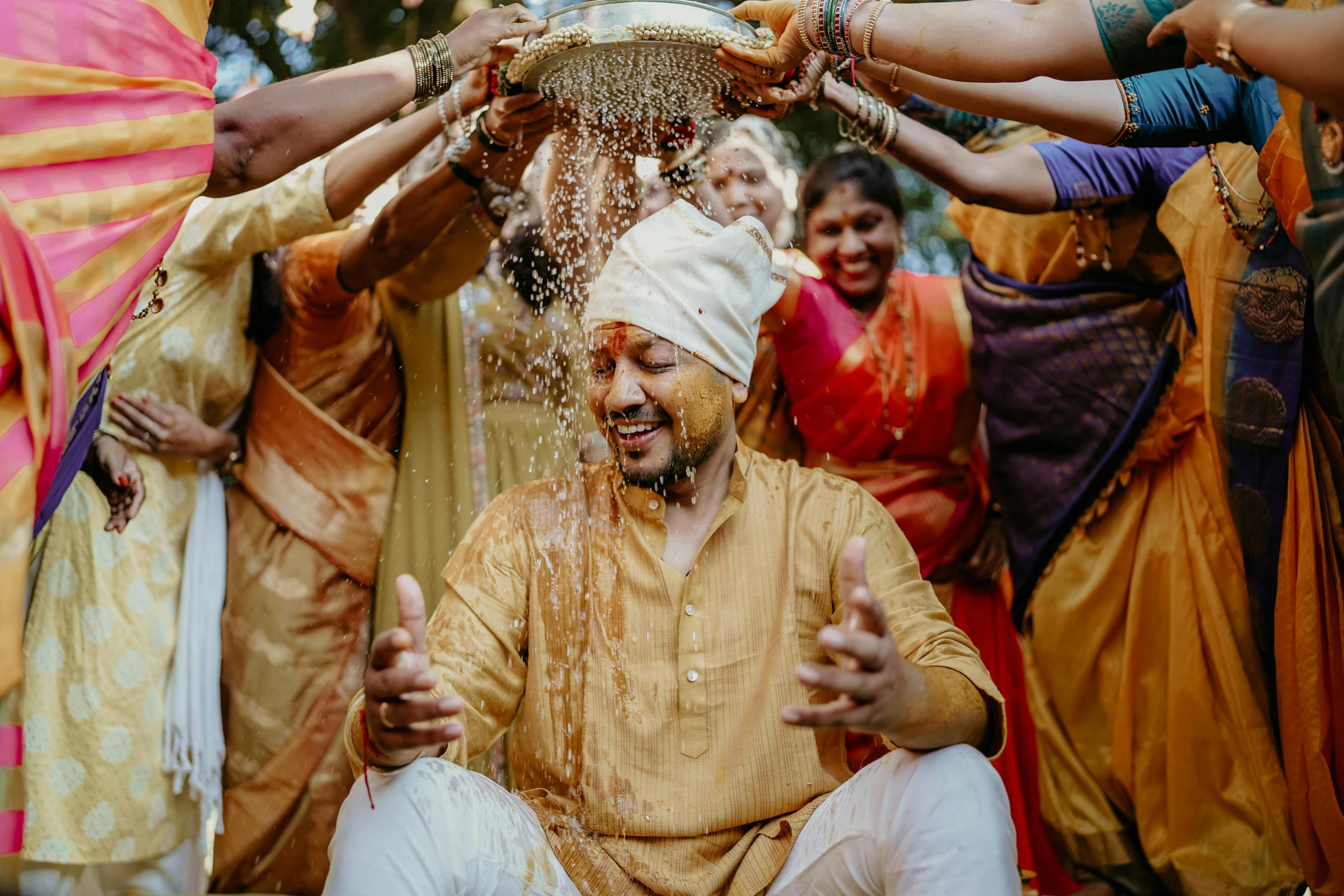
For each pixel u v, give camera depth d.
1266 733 2.60
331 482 3.04
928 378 3.09
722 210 2.84
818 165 3.16
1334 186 2.11
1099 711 2.87
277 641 2.93
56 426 1.79
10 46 1.85
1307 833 2.45
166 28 2.04
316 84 2.35
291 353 3.09
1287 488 2.51
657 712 1.90
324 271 2.99
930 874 1.65
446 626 1.96
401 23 4.50
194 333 2.97
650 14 2.20
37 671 2.72
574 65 2.31
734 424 2.07
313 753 2.90
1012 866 1.68
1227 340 2.60
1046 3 2.06
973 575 3.12
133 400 2.89
